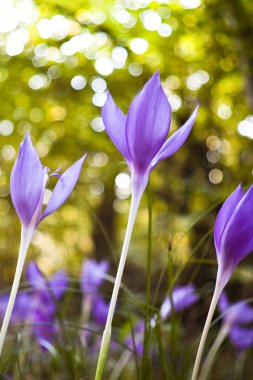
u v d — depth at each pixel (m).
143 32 2.00
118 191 2.76
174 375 0.67
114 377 0.91
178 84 2.23
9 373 0.87
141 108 0.50
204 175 2.15
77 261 2.09
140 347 0.88
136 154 0.51
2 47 2.34
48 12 2.11
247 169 1.32
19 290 0.88
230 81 2.14
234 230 0.51
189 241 1.80
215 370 1.39
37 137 2.86
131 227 0.51
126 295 0.69
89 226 2.95
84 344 0.89
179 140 0.51
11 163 2.75
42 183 0.50
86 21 2.04
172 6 1.83
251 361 1.43
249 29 1.67
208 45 1.98
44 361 0.92
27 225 0.50
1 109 2.70
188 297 0.79
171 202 2.14
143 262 2.15
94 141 2.76
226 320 0.90
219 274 0.52
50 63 2.38
